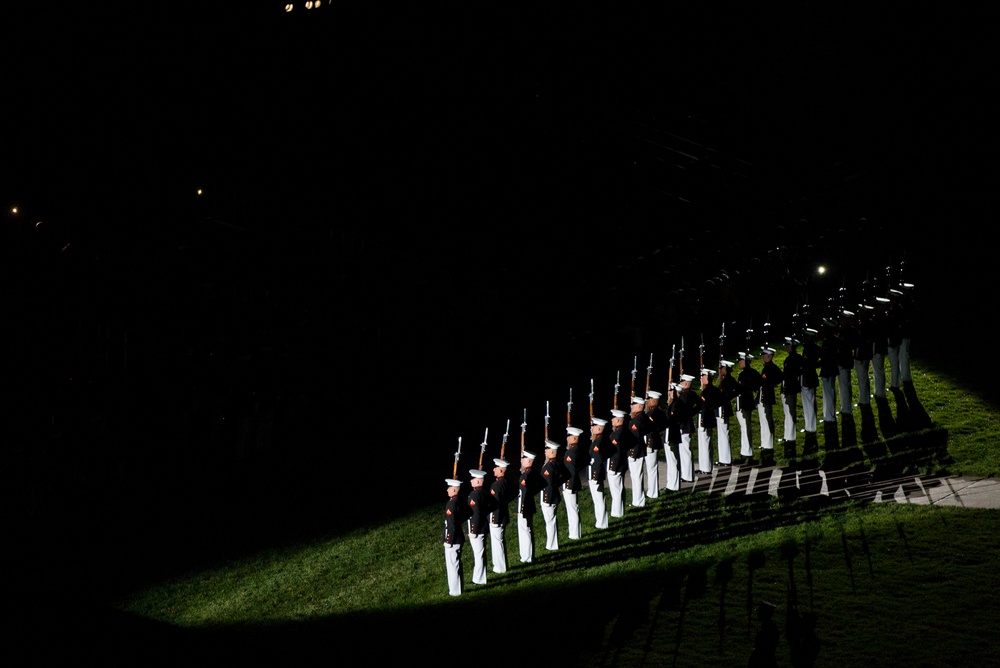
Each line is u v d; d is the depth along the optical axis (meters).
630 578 23.91
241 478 32.03
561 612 22.52
